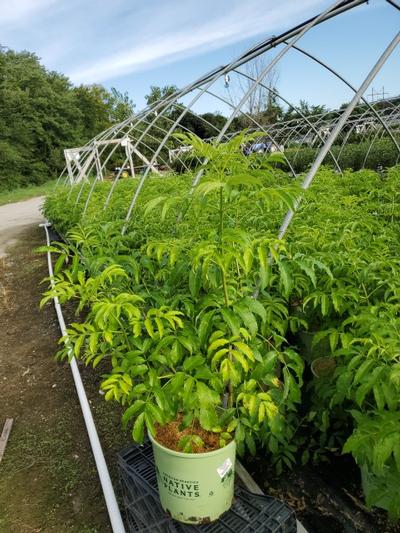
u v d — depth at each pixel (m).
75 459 3.14
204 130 34.22
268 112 23.86
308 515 2.42
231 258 1.75
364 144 15.00
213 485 1.97
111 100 57.75
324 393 2.42
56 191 13.59
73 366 4.17
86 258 3.18
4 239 13.55
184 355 2.26
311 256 2.60
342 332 2.37
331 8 4.18
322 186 5.32
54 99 41.47
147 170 4.94
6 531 2.58
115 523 2.36
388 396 1.75
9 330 5.83
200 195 1.61
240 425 2.13
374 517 2.35
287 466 2.73
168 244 2.27
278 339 2.32
